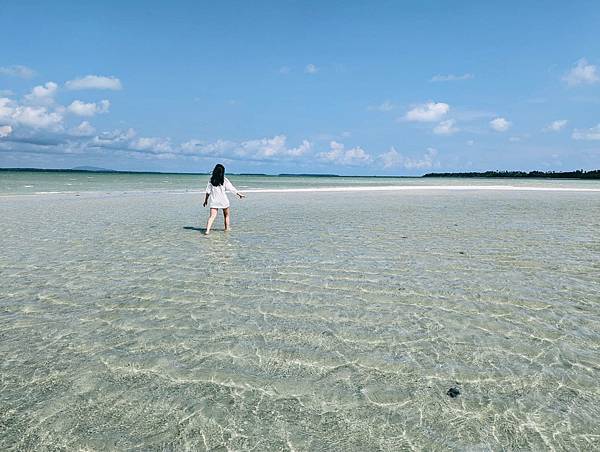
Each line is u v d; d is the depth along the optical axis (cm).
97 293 690
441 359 457
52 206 2164
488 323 562
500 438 328
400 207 2231
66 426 342
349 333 525
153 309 613
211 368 436
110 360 454
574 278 784
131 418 352
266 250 1045
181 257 964
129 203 2411
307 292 694
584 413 361
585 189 4806
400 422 347
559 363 450
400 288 716
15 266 875
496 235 1267
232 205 2380
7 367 438
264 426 342
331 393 390
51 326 548
